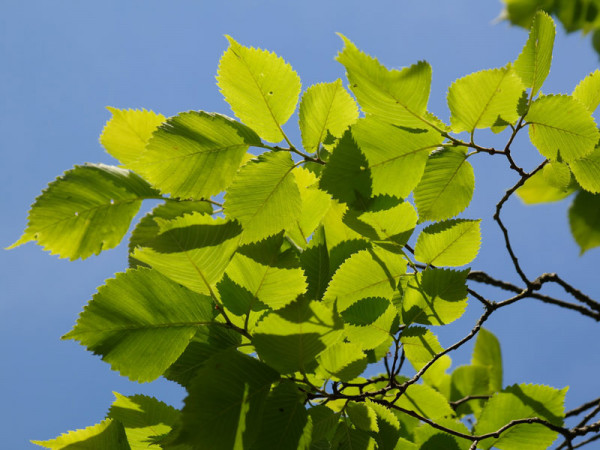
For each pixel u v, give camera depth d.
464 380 2.08
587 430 1.70
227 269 1.59
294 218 1.60
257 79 1.60
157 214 1.64
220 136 1.60
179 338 1.59
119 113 1.67
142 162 1.59
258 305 1.60
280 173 1.60
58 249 1.61
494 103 1.58
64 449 1.61
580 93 1.62
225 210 1.59
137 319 1.58
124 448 1.62
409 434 1.74
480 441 1.71
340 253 1.69
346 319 1.64
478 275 1.93
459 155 1.59
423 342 1.67
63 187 1.61
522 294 1.72
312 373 1.60
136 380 1.58
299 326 1.54
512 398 1.72
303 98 1.62
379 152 1.58
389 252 1.63
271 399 1.55
